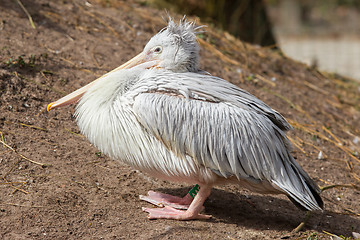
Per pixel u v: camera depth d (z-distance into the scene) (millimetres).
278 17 30031
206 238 5707
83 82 8766
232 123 5820
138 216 6027
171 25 6785
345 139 10039
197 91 5996
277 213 6871
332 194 7855
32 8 10555
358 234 6414
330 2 31516
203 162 5844
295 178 5988
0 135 7070
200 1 13672
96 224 5699
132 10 12336
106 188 6547
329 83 13070
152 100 5859
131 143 5988
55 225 5555
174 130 5793
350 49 22781
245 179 5969
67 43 9828
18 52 8914
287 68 12766
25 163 6625
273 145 5926
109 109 6102
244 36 14164
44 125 7629
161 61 6785
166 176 6141
